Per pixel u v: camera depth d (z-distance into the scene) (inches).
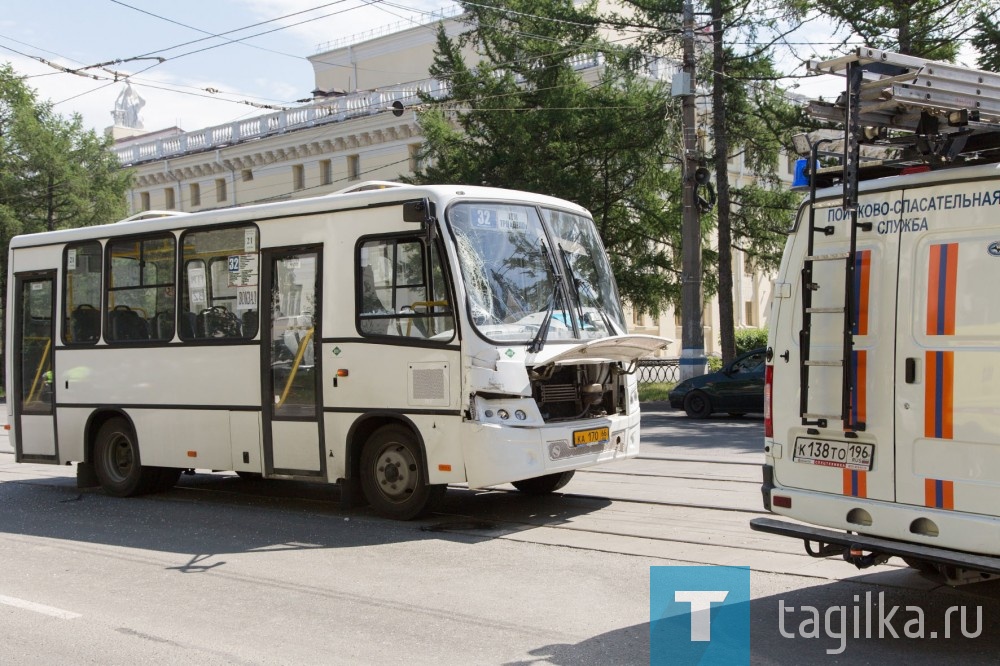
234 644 230.5
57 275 481.1
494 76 1096.2
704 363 916.6
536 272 373.4
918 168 221.5
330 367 380.2
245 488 483.5
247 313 408.5
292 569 307.1
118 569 315.0
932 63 216.8
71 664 219.1
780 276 244.4
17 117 1616.6
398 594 272.7
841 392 225.6
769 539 323.9
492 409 344.5
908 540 213.9
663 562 299.1
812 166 234.4
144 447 444.8
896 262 218.5
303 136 1545.3
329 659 217.9
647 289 1123.3
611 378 390.0
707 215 1074.1
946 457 208.2
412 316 358.0
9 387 497.4
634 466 499.5
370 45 1807.3
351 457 376.5
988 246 204.2
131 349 448.8
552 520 370.9
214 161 1662.2
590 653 217.6
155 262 443.5
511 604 259.0
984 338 203.0
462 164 1086.4
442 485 371.2
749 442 607.2
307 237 390.6
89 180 1643.7
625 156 1074.7
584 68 1224.8
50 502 458.0
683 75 896.3
